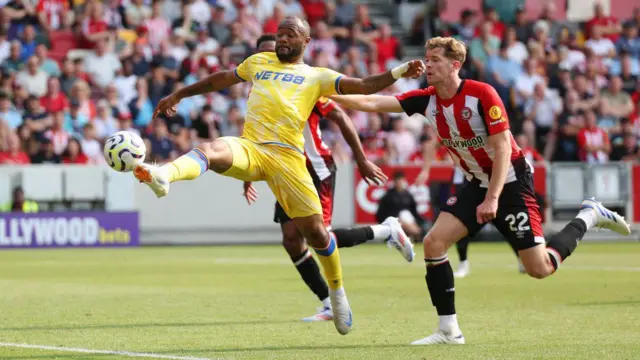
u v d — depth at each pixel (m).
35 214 39.53
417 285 22.92
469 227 13.38
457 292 20.88
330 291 13.55
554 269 14.23
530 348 12.53
